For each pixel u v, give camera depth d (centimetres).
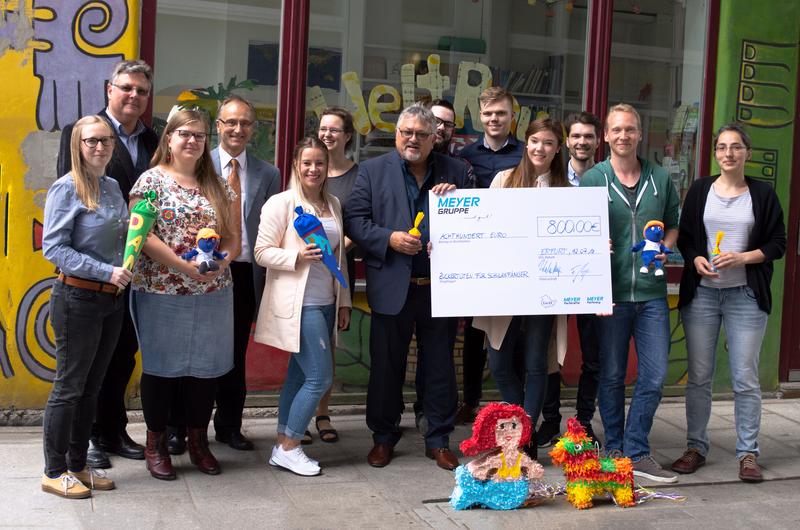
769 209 495
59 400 418
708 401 513
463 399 608
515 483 444
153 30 550
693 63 667
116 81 457
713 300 505
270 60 579
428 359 500
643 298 486
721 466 520
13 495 427
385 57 605
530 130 484
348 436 551
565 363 638
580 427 456
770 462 532
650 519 438
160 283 440
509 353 491
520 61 634
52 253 402
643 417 495
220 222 447
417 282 488
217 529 401
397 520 423
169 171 446
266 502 436
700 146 669
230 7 566
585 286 478
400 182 487
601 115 646
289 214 472
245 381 523
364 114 604
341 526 412
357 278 601
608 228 480
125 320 474
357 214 487
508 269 476
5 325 531
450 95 622
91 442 476
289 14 577
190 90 562
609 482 454
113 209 420
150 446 460
